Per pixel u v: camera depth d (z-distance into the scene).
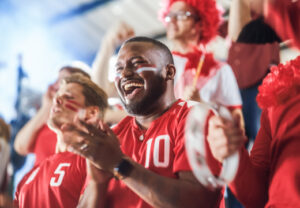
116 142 1.18
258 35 1.61
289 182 1.10
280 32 1.21
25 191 1.60
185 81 2.34
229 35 2.38
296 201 1.08
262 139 1.32
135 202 1.28
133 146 1.39
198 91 2.17
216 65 2.35
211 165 1.12
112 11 8.22
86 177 1.50
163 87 1.42
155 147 1.32
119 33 2.44
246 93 2.31
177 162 1.23
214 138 1.00
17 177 3.31
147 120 1.43
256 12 1.34
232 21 2.35
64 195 1.53
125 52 1.44
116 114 2.20
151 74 1.40
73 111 1.60
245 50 2.29
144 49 1.42
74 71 2.35
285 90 1.23
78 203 1.37
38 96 4.32
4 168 1.64
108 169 1.18
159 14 2.66
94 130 1.18
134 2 7.98
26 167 3.39
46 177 1.58
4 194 1.58
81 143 1.17
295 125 1.17
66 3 8.27
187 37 2.49
